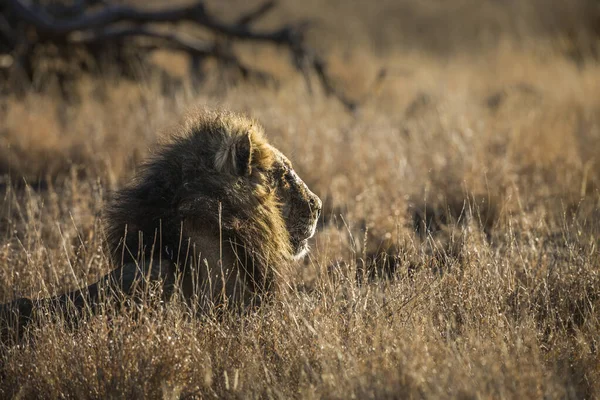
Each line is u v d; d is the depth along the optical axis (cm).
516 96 2092
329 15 4262
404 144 1578
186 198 812
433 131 1633
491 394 640
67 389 723
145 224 834
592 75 2300
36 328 764
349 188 1358
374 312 823
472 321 809
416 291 855
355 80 2422
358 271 1020
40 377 730
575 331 831
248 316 802
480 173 1330
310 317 798
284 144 1470
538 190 1306
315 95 2038
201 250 813
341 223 1247
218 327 764
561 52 2819
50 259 968
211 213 809
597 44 2905
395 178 1364
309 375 707
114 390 703
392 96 2275
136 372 714
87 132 1642
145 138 1545
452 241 1007
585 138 1631
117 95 1998
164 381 702
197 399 699
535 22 3734
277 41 2300
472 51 3350
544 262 962
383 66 2586
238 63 2256
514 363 693
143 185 849
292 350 751
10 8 2059
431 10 4344
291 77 2281
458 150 1454
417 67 2700
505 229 1128
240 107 1758
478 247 957
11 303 801
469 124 1684
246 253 825
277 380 718
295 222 908
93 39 2170
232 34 2256
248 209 833
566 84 2191
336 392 658
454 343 721
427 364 684
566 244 973
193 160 827
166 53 2530
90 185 1326
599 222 1114
